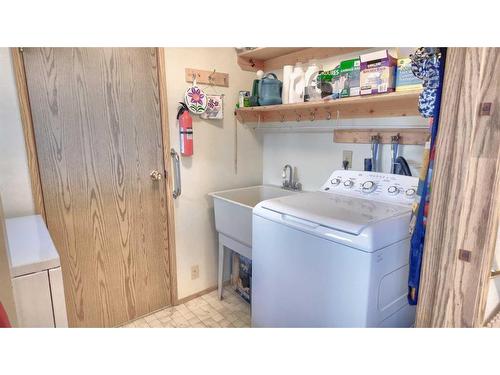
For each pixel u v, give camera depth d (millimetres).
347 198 1707
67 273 1865
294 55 2297
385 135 1815
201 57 2223
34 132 1655
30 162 1649
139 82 1974
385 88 1490
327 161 2209
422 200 1065
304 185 2404
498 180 652
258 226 1664
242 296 2504
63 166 1770
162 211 2217
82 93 1779
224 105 2412
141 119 2018
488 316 863
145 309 2252
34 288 1043
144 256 2180
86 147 1833
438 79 880
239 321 2221
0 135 1562
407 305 1410
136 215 2094
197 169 2350
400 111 1725
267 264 1637
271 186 2619
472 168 675
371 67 1536
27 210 1676
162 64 2027
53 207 1766
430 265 771
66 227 1826
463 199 693
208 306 2404
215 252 2580
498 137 640
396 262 1307
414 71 968
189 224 2375
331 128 2127
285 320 1573
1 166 1581
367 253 1188
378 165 1892
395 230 1288
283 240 1518
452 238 720
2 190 1598
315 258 1372
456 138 689
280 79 2467
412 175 1742
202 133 2332
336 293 1306
